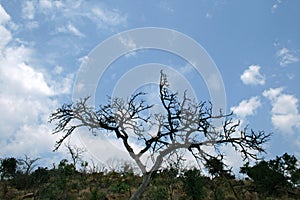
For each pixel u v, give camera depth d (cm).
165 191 2777
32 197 3138
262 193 3234
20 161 3925
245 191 2955
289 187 3325
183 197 2831
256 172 3328
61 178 3194
